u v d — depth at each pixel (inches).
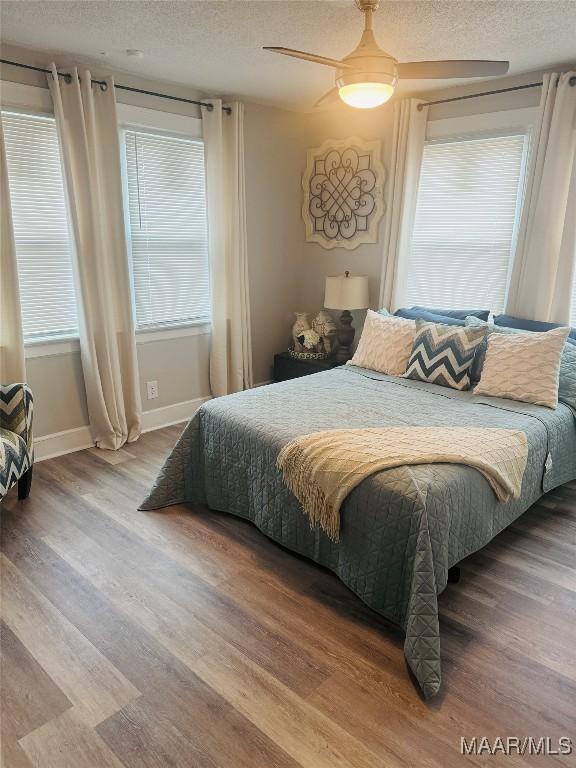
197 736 63.2
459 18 100.1
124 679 71.3
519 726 64.7
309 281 197.9
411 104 150.6
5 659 74.6
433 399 117.6
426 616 71.7
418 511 75.5
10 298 124.8
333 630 81.0
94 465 138.1
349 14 99.0
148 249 155.6
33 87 123.6
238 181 165.9
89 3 96.0
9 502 118.6
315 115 182.4
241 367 180.2
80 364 144.6
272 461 97.4
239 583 91.8
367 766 59.7
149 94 144.7
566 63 126.3
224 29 107.9
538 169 131.5
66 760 60.4
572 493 124.9
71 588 89.7
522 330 130.3
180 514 114.5
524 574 94.2
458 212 154.7
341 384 128.9
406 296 169.5
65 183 128.8
